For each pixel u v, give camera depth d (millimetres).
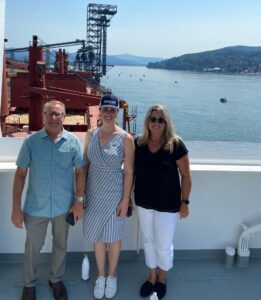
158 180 2553
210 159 3213
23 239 3146
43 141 2387
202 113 64750
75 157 2463
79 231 3197
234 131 50562
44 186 2430
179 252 3326
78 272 3102
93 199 2582
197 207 3248
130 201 2732
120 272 3119
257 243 3373
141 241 3270
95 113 20094
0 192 3029
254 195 3268
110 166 2504
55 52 28062
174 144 2500
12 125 18547
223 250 3354
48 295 2781
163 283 2854
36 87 17188
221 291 2930
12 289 2848
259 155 3232
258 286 3006
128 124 17281
